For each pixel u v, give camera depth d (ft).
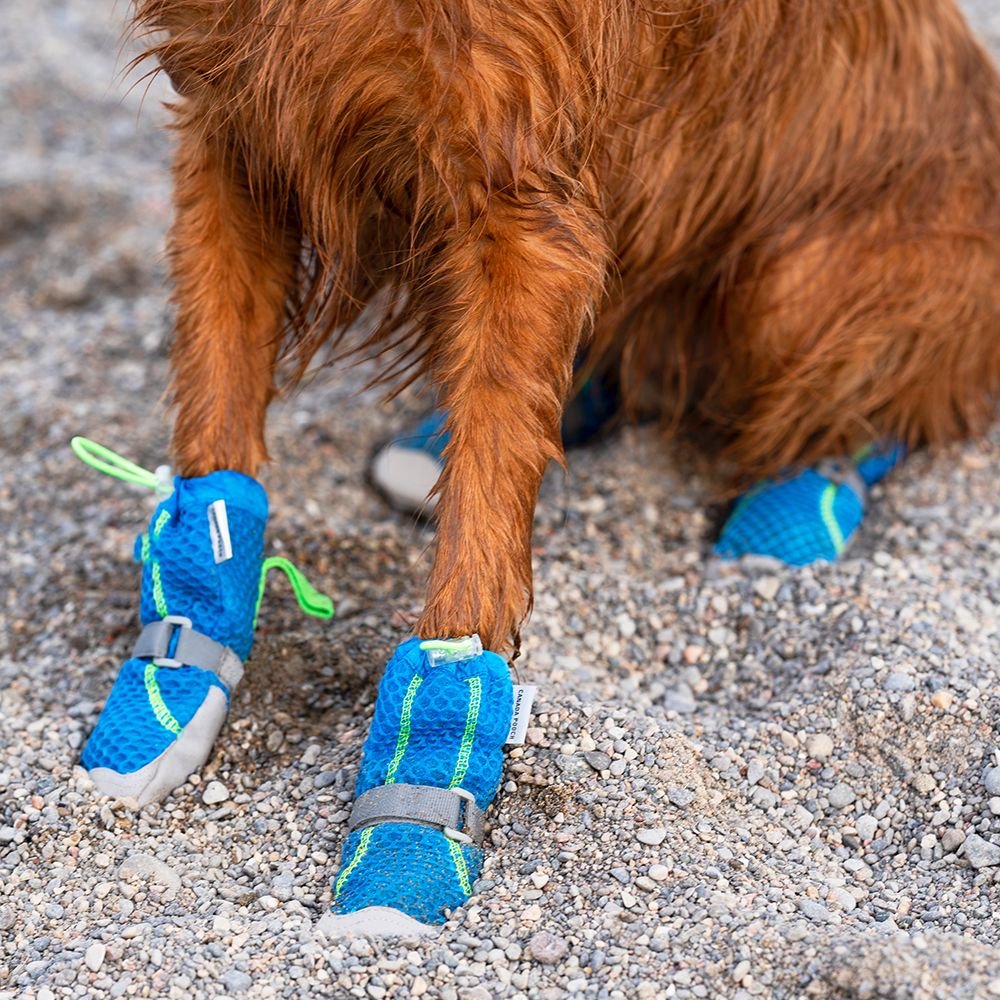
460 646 5.99
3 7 11.58
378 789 5.98
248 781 6.28
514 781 6.14
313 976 5.76
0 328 8.04
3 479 7.21
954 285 7.03
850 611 6.64
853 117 6.84
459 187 5.91
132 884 6.01
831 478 7.04
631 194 6.48
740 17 6.48
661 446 7.33
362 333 7.55
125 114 10.05
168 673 6.24
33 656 6.66
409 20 5.80
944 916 5.97
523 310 5.96
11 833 6.10
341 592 6.80
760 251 6.88
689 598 6.79
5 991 5.78
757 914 5.86
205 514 6.23
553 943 5.81
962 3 11.35
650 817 6.07
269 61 5.93
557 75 5.89
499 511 6.02
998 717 6.29
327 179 6.05
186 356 6.32
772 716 6.43
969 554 6.92
